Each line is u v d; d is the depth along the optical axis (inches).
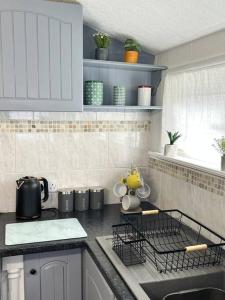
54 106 71.9
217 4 52.6
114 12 70.4
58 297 69.9
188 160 75.3
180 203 79.6
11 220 80.0
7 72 67.7
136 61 83.4
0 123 82.4
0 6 65.3
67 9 69.4
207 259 60.2
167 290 52.9
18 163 85.1
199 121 75.8
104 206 93.3
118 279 52.9
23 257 66.2
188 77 79.2
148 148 97.1
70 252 69.2
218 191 65.3
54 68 70.6
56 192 89.4
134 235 69.1
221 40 62.7
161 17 64.6
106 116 91.4
